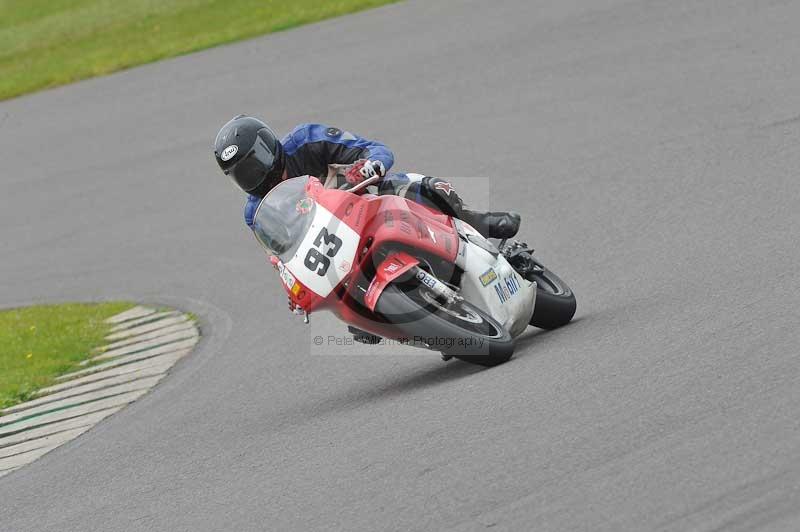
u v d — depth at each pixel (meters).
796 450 15.64
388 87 56.34
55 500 23.27
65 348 36.56
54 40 91.06
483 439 19.06
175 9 91.62
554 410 19.47
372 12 74.25
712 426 17.08
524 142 44.00
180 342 34.78
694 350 20.75
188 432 25.84
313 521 17.78
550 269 31.16
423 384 24.16
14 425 30.36
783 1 52.69
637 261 29.56
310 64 65.06
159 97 67.88
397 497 17.69
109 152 60.50
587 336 23.88
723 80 44.12
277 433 23.59
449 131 47.69
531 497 16.33
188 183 52.84
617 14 58.22
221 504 19.94
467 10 67.94
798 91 40.47
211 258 42.78
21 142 66.50
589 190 37.25
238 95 63.03
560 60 53.03
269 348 31.59
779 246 26.84
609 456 16.97
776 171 33.53
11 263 48.62
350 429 22.08
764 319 21.52
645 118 42.62
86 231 50.12
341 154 24.42
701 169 35.84
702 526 14.46
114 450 25.95
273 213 22.84
